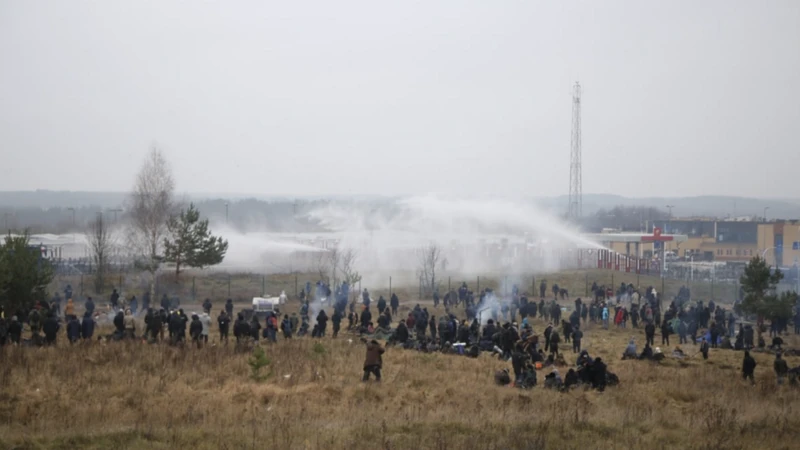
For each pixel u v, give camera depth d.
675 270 86.31
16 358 32.12
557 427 22.58
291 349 36.81
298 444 20.17
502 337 37.75
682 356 40.38
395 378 30.89
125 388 27.86
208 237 64.62
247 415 24.12
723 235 133.25
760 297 49.91
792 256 115.94
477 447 20.22
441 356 36.75
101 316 48.75
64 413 24.06
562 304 62.12
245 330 37.38
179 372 31.12
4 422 23.20
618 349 43.12
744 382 33.25
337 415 24.48
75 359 32.59
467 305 56.88
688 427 23.56
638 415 24.98
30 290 41.19
